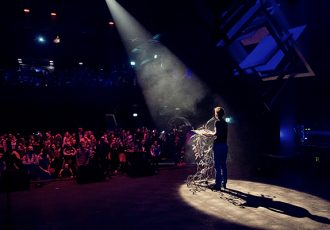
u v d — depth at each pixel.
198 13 9.59
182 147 12.79
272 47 8.84
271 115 9.47
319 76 8.70
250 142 10.12
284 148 9.55
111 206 5.96
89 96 16.55
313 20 8.42
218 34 8.55
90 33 17.88
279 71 8.85
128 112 17.89
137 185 7.95
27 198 6.87
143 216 5.25
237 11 8.64
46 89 15.49
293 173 8.71
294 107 9.60
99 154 10.98
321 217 4.84
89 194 7.08
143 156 9.87
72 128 16.94
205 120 13.40
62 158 10.62
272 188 6.95
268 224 4.58
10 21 15.77
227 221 4.79
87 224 4.94
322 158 8.44
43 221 5.15
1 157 9.31
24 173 7.84
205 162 9.16
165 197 6.50
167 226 4.70
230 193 6.56
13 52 16.52
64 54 17.83
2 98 14.52
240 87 10.16
